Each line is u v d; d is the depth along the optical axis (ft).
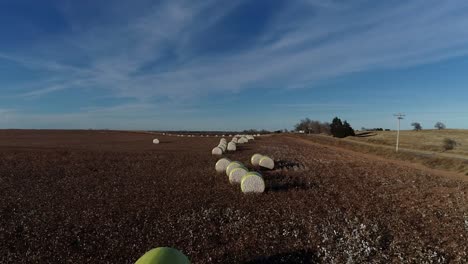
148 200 47.83
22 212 42.19
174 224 36.99
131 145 166.61
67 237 33.24
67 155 110.11
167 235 33.45
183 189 55.77
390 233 34.71
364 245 30.37
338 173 76.84
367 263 27.35
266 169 82.94
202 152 127.24
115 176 69.31
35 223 37.76
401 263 27.61
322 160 105.19
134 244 31.14
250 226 36.24
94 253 29.37
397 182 65.82
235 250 29.91
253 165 87.71
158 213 41.16
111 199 48.55
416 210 44.24
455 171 88.43
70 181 63.46
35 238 33.14
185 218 38.96
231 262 27.68
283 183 61.57
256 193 52.49
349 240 31.89
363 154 139.64
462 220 39.99
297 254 29.04
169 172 74.84
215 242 31.73
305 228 35.63
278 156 113.60
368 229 35.68
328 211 42.06
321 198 49.73
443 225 37.93
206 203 46.21
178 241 31.91
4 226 36.91
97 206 44.70
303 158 109.81
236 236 33.32
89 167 82.79
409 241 32.53
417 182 66.59
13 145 153.58
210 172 74.54
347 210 43.06
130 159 100.58
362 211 42.83
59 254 29.30
